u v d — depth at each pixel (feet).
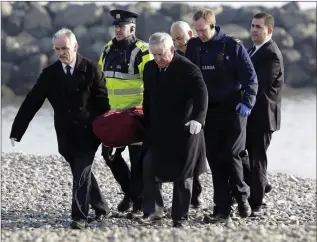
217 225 86.07
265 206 100.83
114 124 82.94
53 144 217.97
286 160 200.75
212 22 85.76
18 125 85.15
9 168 130.41
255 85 85.81
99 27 458.91
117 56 89.76
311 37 486.38
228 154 87.35
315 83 474.49
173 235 72.90
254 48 93.56
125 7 468.34
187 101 80.89
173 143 81.20
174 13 464.65
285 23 490.08
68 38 82.74
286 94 426.10
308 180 132.05
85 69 84.07
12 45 438.40
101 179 125.90
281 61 93.40
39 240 72.02
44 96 85.15
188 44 87.81
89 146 85.15
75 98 84.23
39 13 455.63
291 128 272.51
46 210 102.22
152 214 83.41
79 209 83.82
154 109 81.51
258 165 93.09
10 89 428.15
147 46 89.61
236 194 88.99
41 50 443.32
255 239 71.00
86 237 73.31
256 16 92.84
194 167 82.17
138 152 88.94
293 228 75.56
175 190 83.20
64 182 123.44
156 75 81.10
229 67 85.97
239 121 86.74
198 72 80.33
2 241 71.77
